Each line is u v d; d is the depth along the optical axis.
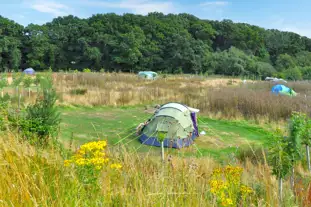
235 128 14.37
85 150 2.75
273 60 85.69
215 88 27.14
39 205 2.28
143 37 80.50
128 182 2.95
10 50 68.88
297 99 17.83
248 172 5.66
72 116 15.56
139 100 21.06
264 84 32.28
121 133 12.52
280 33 96.50
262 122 15.24
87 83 28.27
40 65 73.69
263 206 2.83
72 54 77.94
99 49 77.44
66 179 2.76
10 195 2.33
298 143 4.93
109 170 2.90
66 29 79.88
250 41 93.06
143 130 11.90
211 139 12.34
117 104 19.70
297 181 4.94
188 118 12.02
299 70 60.84
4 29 72.56
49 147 4.36
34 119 7.07
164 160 3.54
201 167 4.62
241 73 67.00
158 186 2.75
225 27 96.56
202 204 2.58
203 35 93.25
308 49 96.38
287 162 4.64
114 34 82.25
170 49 77.00
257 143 11.80
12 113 7.32
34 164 2.88
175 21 98.38
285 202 3.00
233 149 10.80
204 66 71.69
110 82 30.58
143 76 42.91
